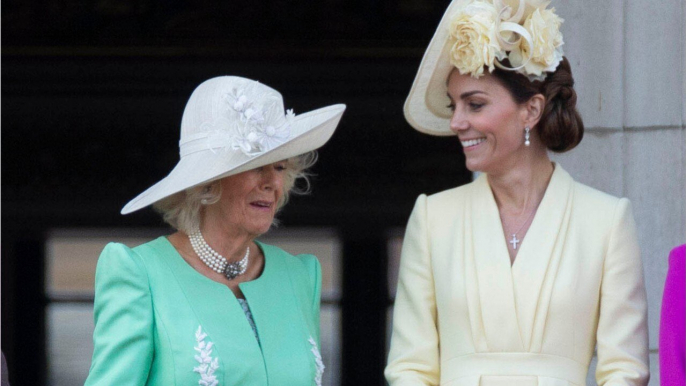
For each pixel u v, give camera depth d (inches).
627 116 452.1
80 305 1285.7
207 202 305.3
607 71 454.0
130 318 293.9
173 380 291.0
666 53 442.3
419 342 341.7
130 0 1193.4
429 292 346.6
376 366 1217.4
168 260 305.3
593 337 335.3
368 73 1218.6
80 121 1268.5
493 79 330.0
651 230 444.1
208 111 308.8
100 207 1302.9
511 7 332.8
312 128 301.6
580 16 454.9
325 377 1200.8
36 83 1232.8
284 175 316.2
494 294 331.9
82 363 1197.7
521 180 343.0
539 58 328.2
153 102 1256.2
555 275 330.6
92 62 1224.2
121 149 1284.4
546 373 325.7
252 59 1210.0
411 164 1275.8
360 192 1279.5
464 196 351.6
